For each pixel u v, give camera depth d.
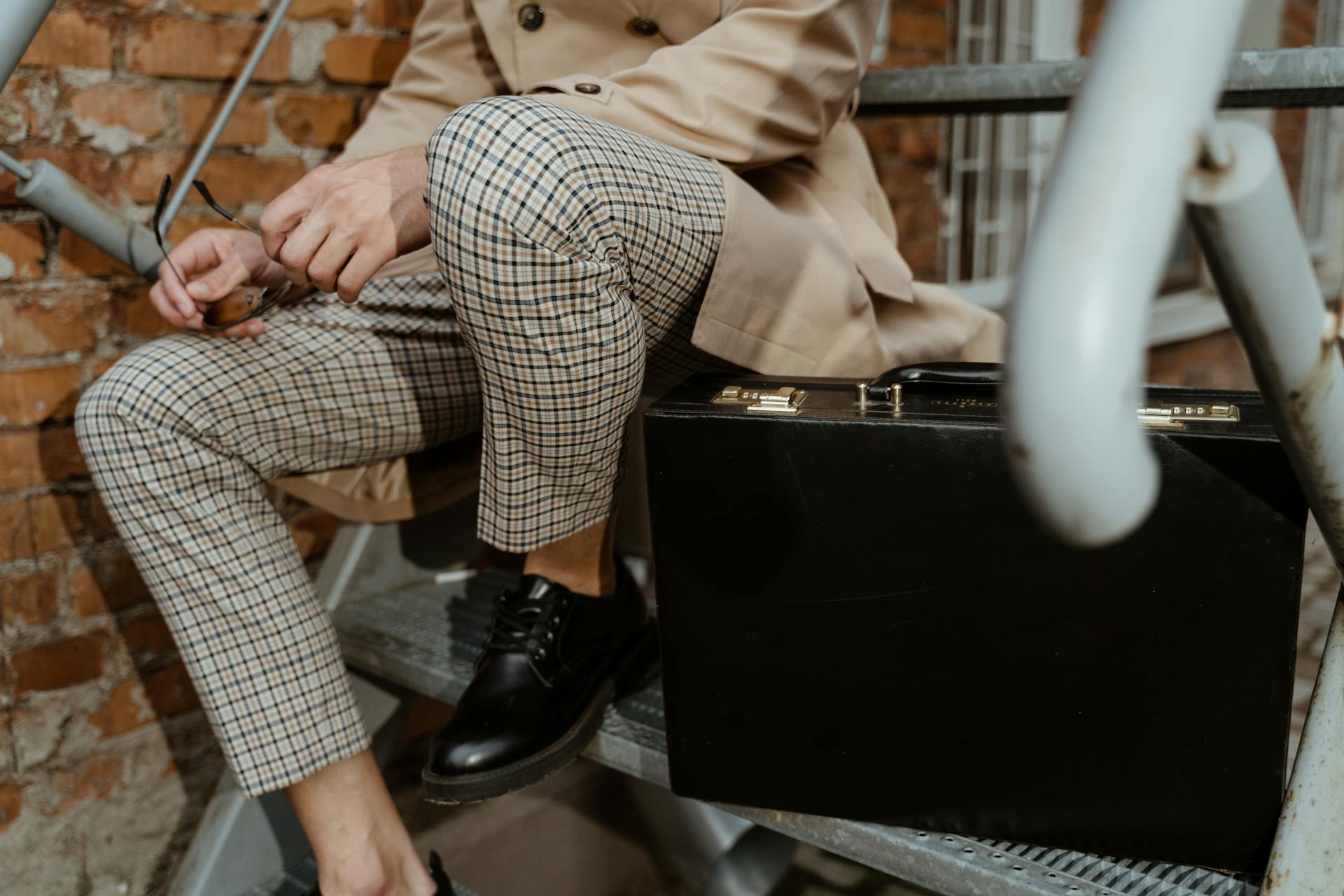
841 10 1.01
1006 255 2.99
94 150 1.39
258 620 1.08
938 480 0.81
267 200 1.55
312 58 1.57
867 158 1.30
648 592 1.62
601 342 0.87
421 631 1.40
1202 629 0.77
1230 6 0.35
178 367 1.07
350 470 1.26
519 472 0.93
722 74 0.98
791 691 0.89
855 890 1.57
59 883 1.51
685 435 0.86
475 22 1.30
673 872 1.63
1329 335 0.47
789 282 0.98
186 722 1.62
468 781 0.99
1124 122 0.34
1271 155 0.39
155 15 1.42
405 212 0.93
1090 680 0.81
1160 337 3.31
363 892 1.11
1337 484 0.58
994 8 2.74
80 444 1.06
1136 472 0.34
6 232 1.35
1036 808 0.85
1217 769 0.79
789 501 0.85
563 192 0.82
